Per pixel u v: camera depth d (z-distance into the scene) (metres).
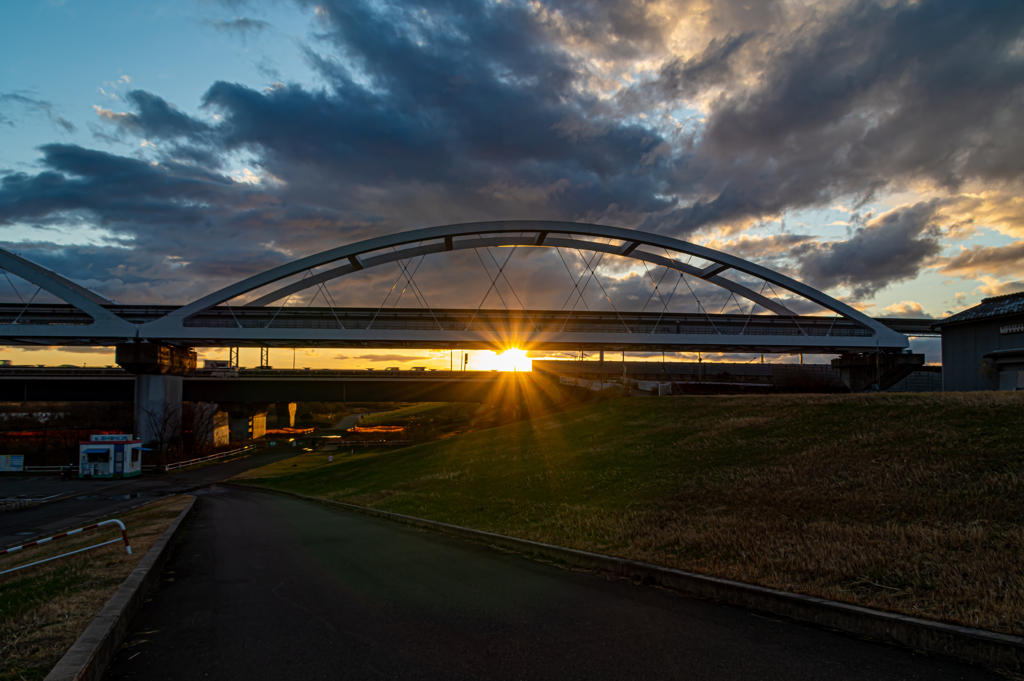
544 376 78.81
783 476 13.65
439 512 18.03
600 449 23.80
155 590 8.79
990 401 17.48
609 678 4.92
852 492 11.34
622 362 91.38
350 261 71.56
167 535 13.63
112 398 82.00
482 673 5.10
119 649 5.96
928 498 10.15
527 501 17.09
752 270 75.06
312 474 42.44
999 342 31.56
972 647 5.31
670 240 73.88
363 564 10.57
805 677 4.91
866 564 7.66
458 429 78.69
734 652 5.55
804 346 75.00
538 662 5.34
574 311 79.44
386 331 70.81
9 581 10.19
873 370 76.62
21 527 26.11
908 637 5.73
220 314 72.62
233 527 17.80
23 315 70.69
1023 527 8.12
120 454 53.09
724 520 11.06
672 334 73.25
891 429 16.33
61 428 90.44
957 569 7.15
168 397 71.81
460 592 8.15
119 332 66.50
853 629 6.16
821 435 17.50
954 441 13.55
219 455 70.62
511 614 6.95
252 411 102.44
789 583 7.39
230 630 6.55
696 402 33.56
